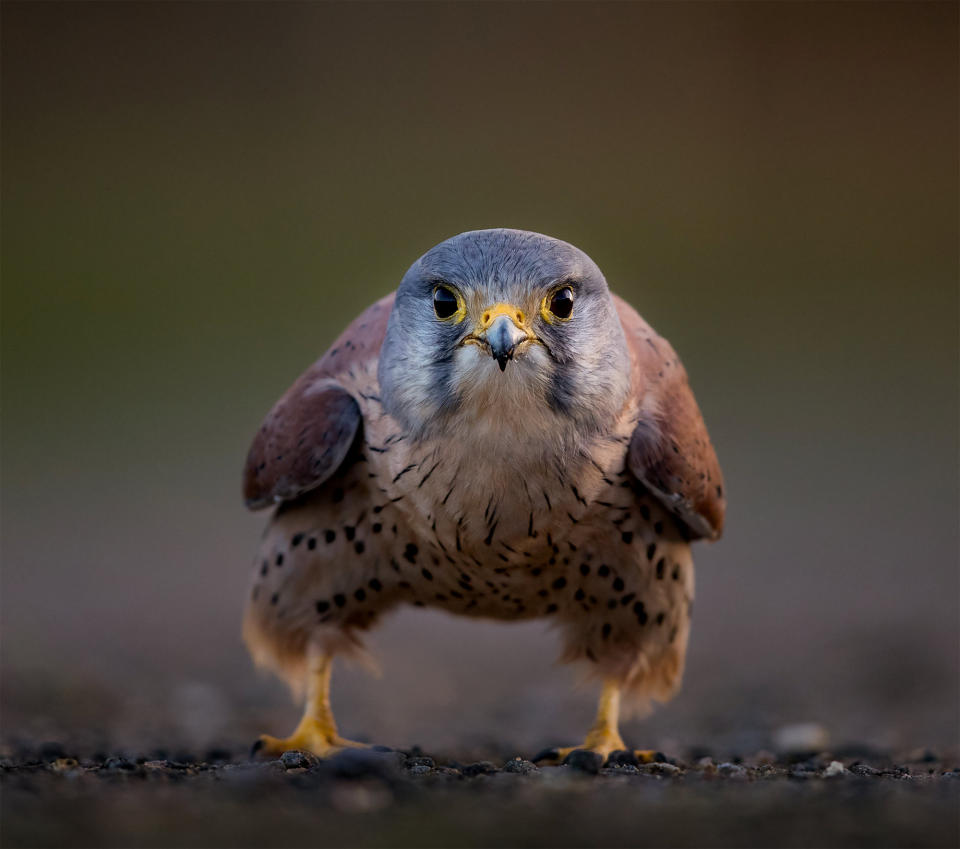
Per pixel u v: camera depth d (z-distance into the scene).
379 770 5.28
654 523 6.86
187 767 5.82
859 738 8.59
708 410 20.89
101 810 4.57
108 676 10.86
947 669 11.12
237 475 19.20
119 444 20.14
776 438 19.91
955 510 17.45
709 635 12.91
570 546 6.70
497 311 6.16
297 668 7.30
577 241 25.89
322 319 23.84
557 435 6.38
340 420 6.74
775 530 16.95
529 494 6.45
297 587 7.07
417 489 6.48
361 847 4.23
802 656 11.88
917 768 6.36
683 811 4.66
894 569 15.21
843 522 17.12
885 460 19.17
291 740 7.02
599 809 4.70
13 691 9.98
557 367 6.30
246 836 4.31
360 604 7.12
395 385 6.47
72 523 17.25
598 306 6.45
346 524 6.89
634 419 6.68
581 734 9.12
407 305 6.44
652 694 7.39
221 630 13.01
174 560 15.90
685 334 23.66
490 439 6.33
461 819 4.56
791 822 4.49
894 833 4.37
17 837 4.23
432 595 7.06
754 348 23.11
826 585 14.66
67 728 8.79
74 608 13.72
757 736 8.61
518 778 5.58
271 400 21.42
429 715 10.10
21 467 19.31
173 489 18.75
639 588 6.95
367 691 11.07
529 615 7.30
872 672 11.16
